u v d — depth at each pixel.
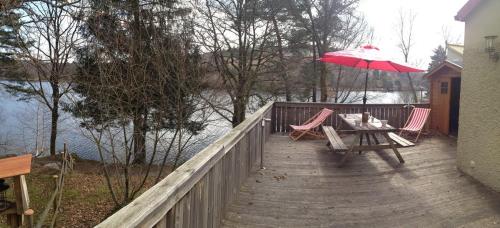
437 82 9.43
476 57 5.38
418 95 23.75
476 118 5.38
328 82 18.53
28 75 11.30
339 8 16.70
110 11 9.20
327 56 7.04
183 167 2.39
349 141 8.23
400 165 6.16
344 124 9.23
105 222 1.38
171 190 1.93
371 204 4.37
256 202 4.25
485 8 5.15
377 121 7.12
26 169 4.73
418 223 3.85
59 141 13.54
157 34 9.54
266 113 7.03
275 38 15.29
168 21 10.09
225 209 3.72
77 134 12.28
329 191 4.79
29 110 13.01
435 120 9.55
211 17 13.68
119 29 9.10
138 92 8.27
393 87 23.48
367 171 5.79
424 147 7.60
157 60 9.05
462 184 5.18
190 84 9.95
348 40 17.61
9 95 12.78
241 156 4.54
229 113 15.16
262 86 15.99
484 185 5.14
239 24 14.55
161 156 10.39
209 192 2.96
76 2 9.73
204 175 2.74
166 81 9.45
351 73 19.45
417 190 4.91
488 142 5.09
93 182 10.16
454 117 9.15
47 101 11.60
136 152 8.38
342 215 4.00
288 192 4.68
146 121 9.32
